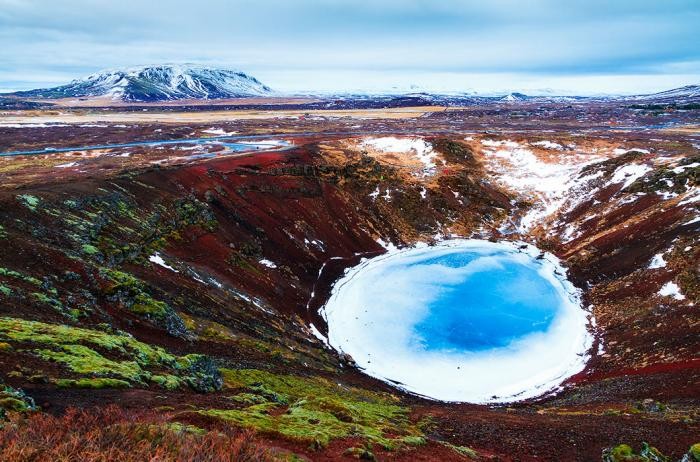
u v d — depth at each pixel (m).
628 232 81.25
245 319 49.88
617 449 24.12
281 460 13.53
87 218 51.78
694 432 27.11
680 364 43.72
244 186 86.31
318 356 50.06
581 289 73.00
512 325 62.72
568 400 43.34
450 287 74.62
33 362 19.27
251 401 23.59
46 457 9.50
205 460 10.77
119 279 38.53
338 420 21.98
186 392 23.20
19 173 88.50
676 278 62.00
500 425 30.83
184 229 65.75
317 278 75.31
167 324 36.22
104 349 24.20
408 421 30.72
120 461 9.99
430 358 55.09
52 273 34.81
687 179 89.06
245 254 69.69
